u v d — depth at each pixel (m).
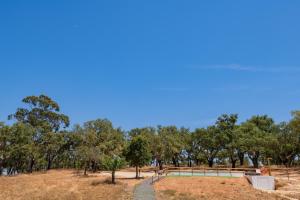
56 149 98.62
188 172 68.81
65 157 105.06
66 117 103.75
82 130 88.69
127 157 61.66
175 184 53.16
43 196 42.81
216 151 99.69
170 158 101.00
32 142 90.50
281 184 58.19
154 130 91.81
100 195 42.12
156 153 87.19
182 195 43.91
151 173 78.00
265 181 56.22
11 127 86.12
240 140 94.88
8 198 42.50
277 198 45.06
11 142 85.88
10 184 56.97
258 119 109.50
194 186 51.97
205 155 100.81
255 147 92.62
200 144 101.69
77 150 74.50
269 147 93.38
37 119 99.75
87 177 65.81
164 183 53.78
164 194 43.78
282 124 96.50
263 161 106.94
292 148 94.38
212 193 46.84
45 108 101.31
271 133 102.38
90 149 72.19
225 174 66.69
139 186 49.47
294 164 106.88
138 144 62.00
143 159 61.38
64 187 50.88
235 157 99.56
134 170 89.88
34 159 91.81
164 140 89.62
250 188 52.59
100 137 88.44
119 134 93.38
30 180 62.78
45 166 109.38
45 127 97.75
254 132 100.31
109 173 77.38
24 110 100.00
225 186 53.19
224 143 97.69
